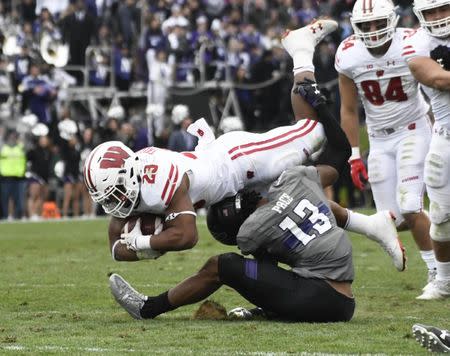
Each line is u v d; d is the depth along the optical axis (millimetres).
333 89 59719
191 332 19625
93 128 65062
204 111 68125
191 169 21312
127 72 69312
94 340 18844
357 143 27875
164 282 28594
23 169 61812
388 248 23219
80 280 29000
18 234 48062
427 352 17500
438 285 24750
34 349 17891
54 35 67688
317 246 20562
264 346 18078
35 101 64625
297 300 20422
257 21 76375
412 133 27000
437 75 21719
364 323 20750
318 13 69125
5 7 70500
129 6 70688
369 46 26375
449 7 22109
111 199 20734
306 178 21312
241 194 22391
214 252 37594
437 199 23938
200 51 69125
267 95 67625
